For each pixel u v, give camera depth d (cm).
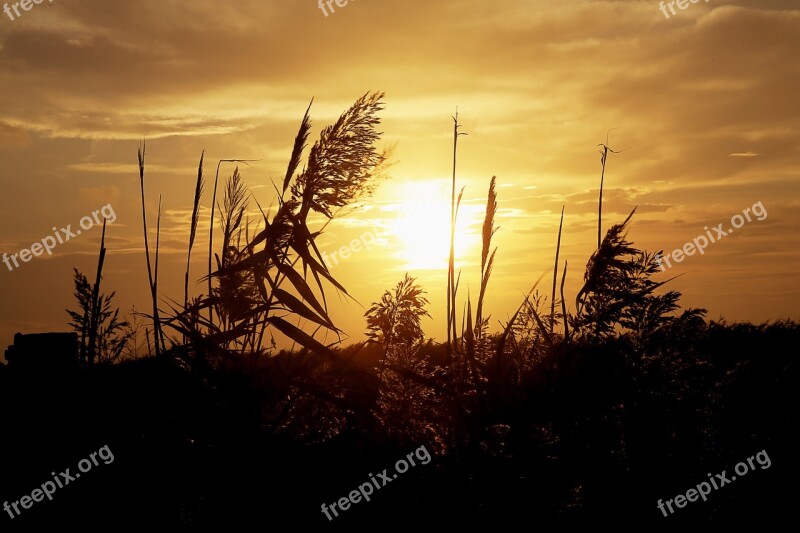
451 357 496
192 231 488
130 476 411
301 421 428
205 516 400
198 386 418
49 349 554
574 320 513
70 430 443
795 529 483
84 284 586
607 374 489
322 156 425
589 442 469
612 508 457
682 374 526
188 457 411
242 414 411
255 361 431
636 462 484
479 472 439
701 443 511
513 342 522
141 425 421
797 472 513
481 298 514
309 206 429
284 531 399
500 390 477
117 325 575
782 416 570
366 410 436
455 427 451
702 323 543
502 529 427
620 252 502
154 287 480
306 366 430
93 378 461
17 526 404
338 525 405
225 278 432
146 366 432
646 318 517
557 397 477
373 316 474
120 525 402
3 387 524
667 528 469
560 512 439
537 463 448
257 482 402
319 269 434
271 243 428
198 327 451
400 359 468
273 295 434
